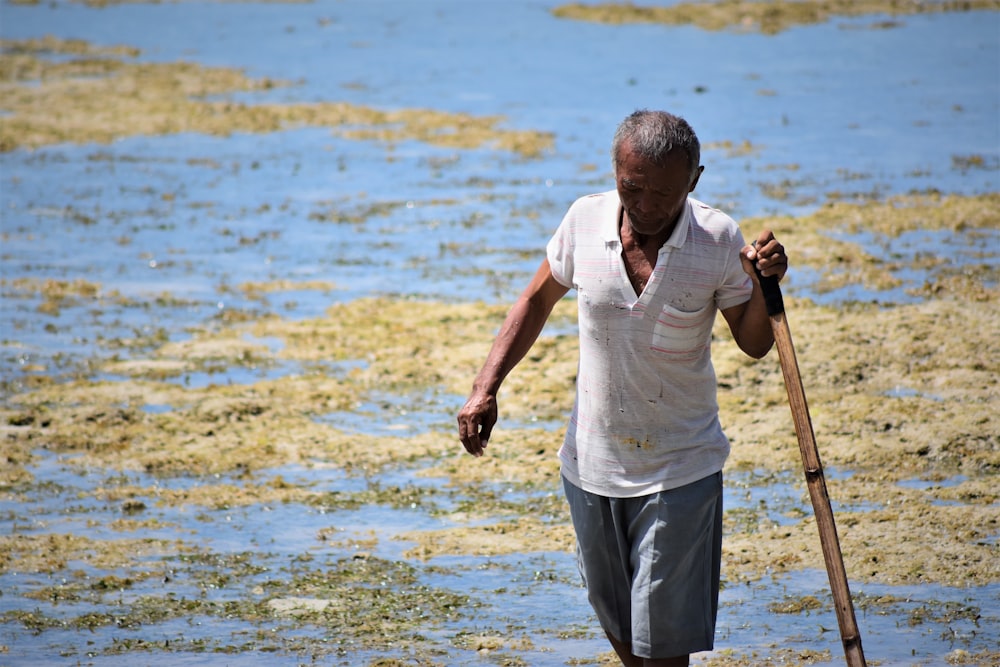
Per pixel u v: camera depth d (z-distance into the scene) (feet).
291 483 78.13
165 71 246.88
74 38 287.48
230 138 193.47
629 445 45.85
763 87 222.89
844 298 111.24
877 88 219.82
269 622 60.49
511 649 57.26
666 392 45.37
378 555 68.08
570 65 248.11
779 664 55.06
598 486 46.62
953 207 141.38
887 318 103.14
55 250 134.62
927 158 168.76
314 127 200.03
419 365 98.63
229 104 216.33
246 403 89.97
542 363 98.02
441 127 198.18
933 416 83.56
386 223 144.77
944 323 101.86
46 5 340.18
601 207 45.80
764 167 165.89
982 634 57.26
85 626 60.13
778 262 43.55
